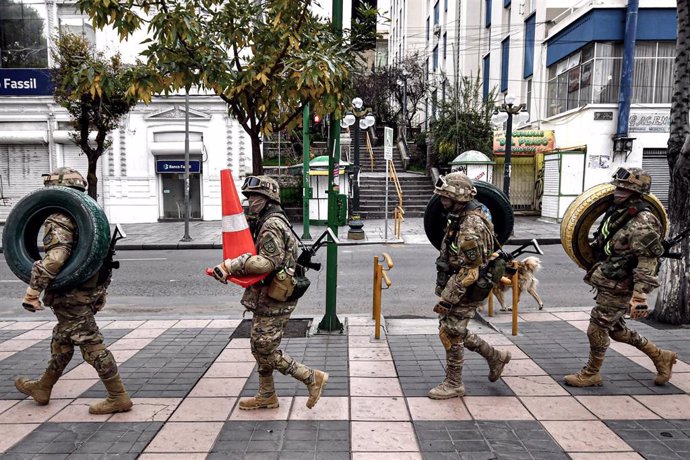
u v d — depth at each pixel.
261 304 3.65
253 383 4.37
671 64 17.52
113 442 3.37
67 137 19.84
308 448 3.28
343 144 26.95
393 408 3.85
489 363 4.23
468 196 3.80
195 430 3.53
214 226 19.16
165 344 5.48
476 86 23.14
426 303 7.86
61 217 3.54
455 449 3.26
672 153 5.92
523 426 3.56
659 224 3.78
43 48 20.00
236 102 4.84
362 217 20.30
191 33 4.34
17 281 10.07
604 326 4.05
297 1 4.69
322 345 5.35
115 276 10.32
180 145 20.34
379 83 31.67
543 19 21.39
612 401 3.95
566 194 17.89
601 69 17.62
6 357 5.16
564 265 10.95
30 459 3.17
